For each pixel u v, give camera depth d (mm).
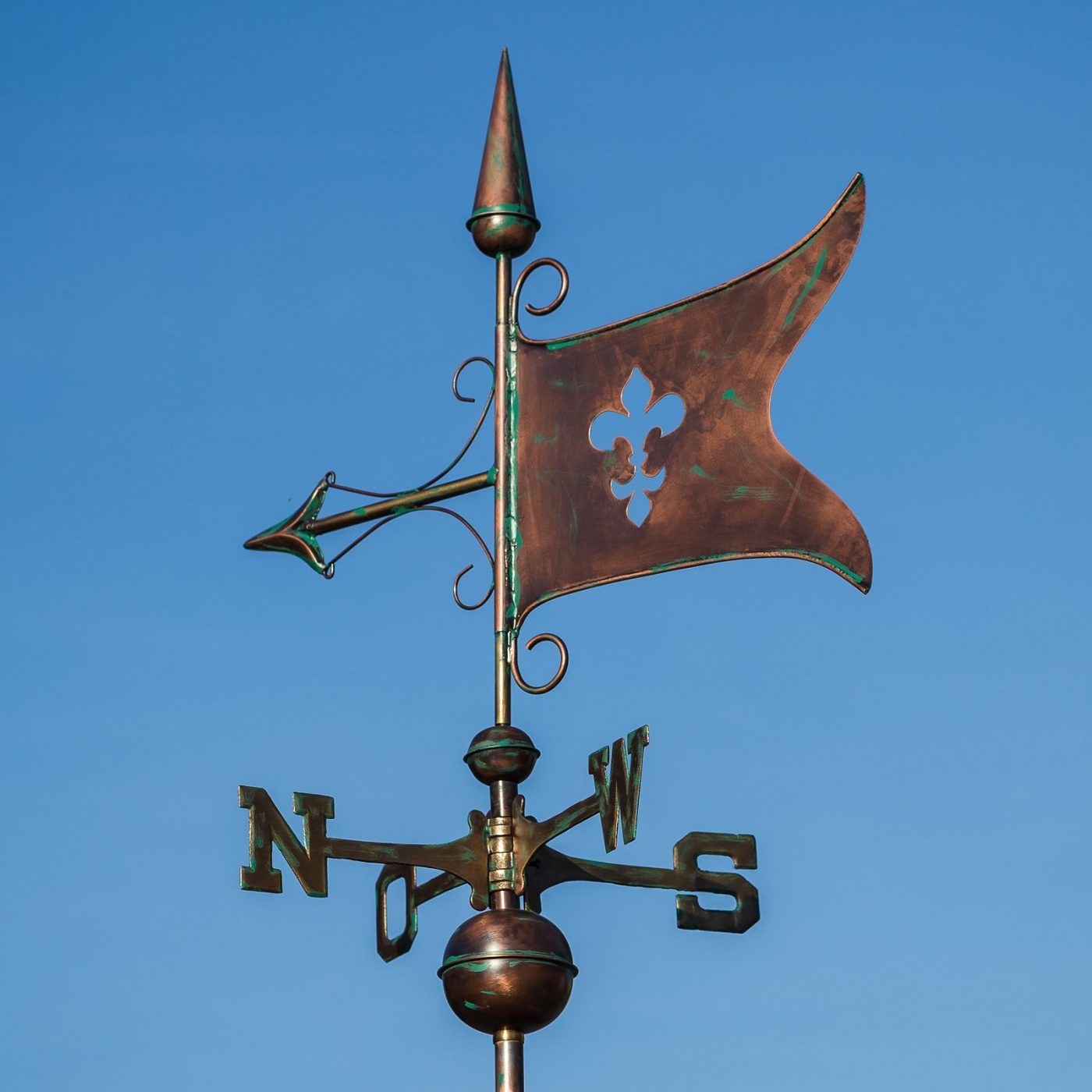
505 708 5984
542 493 6168
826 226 6148
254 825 5645
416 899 6309
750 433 6043
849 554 5848
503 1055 5570
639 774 5539
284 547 6676
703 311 6195
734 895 6195
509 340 6320
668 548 6000
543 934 5613
